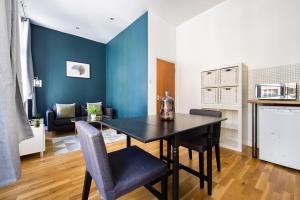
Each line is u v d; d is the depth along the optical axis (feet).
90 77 16.62
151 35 11.56
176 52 13.73
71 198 4.64
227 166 6.67
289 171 6.22
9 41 3.06
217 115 6.12
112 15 11.82
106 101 17.78
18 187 5.16
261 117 7.15
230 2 9.98
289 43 7.75
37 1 9.83
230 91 8.84
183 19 12.54
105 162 2.75
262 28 8.63
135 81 12.85
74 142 10.09
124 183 3.01
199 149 4.98
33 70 13.10
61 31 14.60
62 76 14.78
